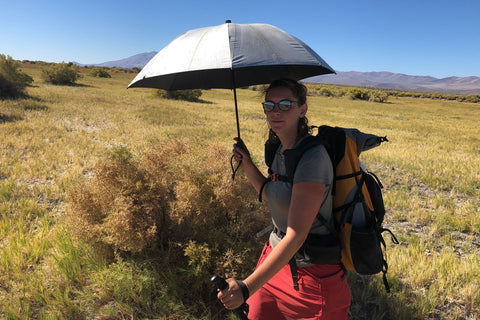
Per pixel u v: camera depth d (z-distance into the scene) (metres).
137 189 3.16
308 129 1.67
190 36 1.66
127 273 2.92
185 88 2.37
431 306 2.98
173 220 3.29
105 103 20.83
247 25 1.62
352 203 1.57
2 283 3.07
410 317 2.86
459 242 4.61
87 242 3.31
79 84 42.31
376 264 1.62
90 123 13.48
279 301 1.75
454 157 10.84
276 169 1.71
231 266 2.90
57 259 3.23
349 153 1.57
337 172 1.56
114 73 89.38
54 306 2.73
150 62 1.78
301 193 1.38
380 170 8.52
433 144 13.84
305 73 2.13
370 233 1.58
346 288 1.75
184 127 13.80
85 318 2.69
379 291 3.15
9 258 3.36
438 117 32.53
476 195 6.83
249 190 3.41
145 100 25.89
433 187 7.36
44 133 10.60
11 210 4.83
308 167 1.38
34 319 2.67
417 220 5.35
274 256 1.30
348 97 59.88
